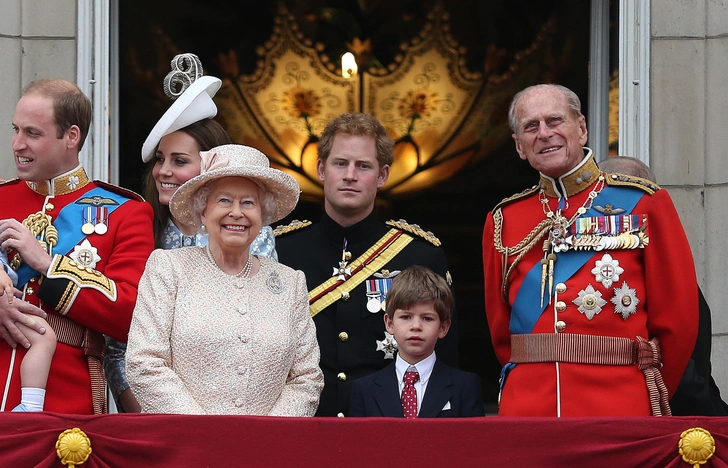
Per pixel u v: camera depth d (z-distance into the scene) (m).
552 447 14.02
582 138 17.23
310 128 36.06
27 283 16.17
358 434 13.97
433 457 13.96
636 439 14.04
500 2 35.47
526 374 16.56
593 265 16.55
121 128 29.22
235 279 15.15
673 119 23.86
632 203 16.70
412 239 19.31
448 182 36.12
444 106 36.06
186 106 18.17
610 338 16.23
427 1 35.81
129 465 13.82
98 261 16.48
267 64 35.78
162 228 18.52
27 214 16.80
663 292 16.28
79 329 16.22
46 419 13.81
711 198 23.69
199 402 14.52
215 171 14.90
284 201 15.66
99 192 17.16
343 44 36.03
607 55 24.72
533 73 35.28
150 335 14.65
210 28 34.88
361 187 18.83
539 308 16.66
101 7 23.14
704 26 24.03
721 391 23.28
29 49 22.91
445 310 17.38
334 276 18.84
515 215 17.59
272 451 13.89
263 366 14.69
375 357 18.31
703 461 13.91
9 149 22.64
